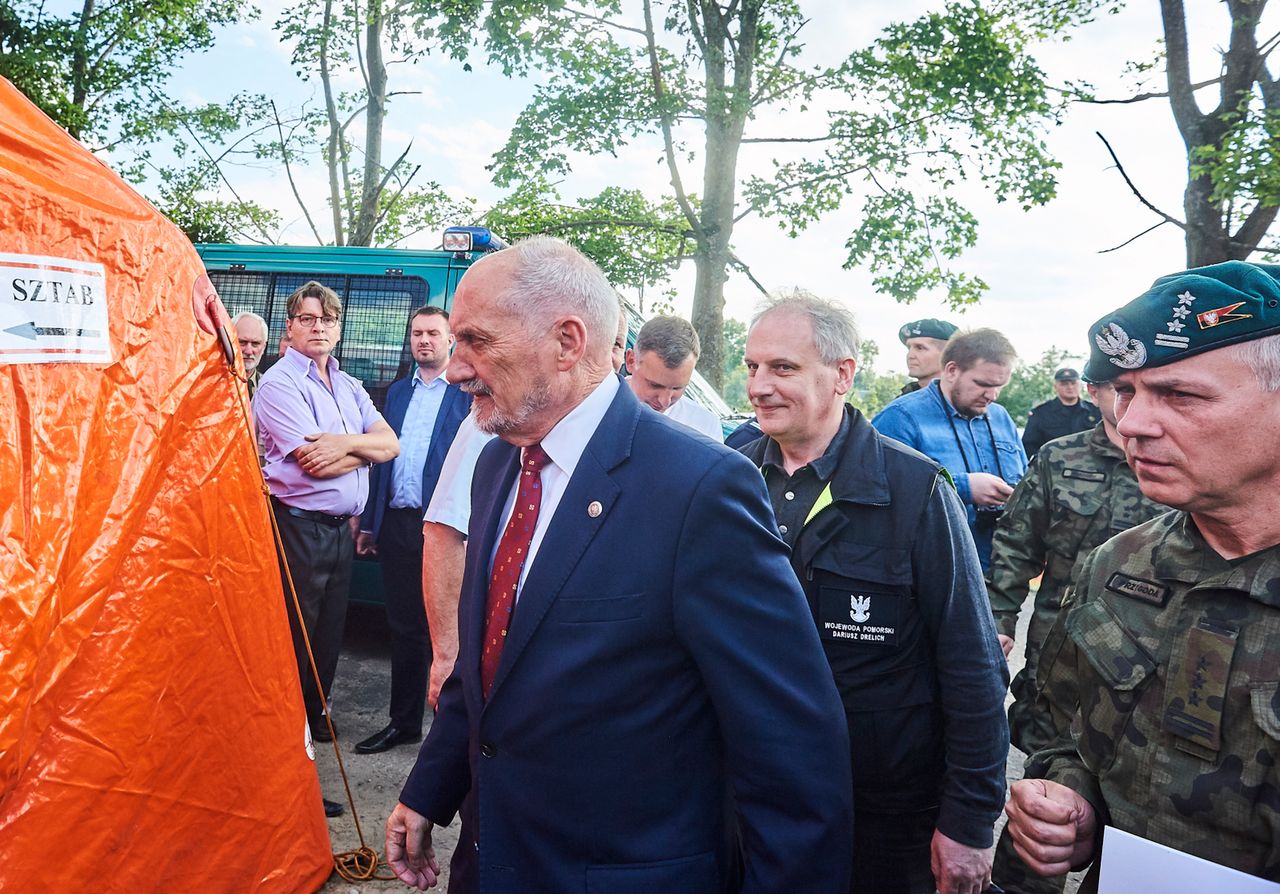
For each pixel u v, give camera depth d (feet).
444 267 15.55
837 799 4.17
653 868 4.10
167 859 6.55
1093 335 3.58
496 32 50.34
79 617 5.75
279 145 57.47
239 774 7.18
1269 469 3.19
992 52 49.21
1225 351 3.16
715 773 4.40
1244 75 34.71
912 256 53.26
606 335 4.62
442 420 12.25
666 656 4.17
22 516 5.31
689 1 52.44
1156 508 8.54
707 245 52.65
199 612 6.84
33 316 5.51
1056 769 4.05
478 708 4.53
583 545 4.23
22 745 5.31
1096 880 3.85
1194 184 35.17
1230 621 3.32
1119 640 3.68
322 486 10.81
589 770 4.14
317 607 11.05
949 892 5.31
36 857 5.62
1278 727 3.08
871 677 5.57
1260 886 2.91
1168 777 3.42
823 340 5.84
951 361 11.48
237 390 7.45
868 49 51.55
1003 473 11.57
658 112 52.42
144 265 6.52
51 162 5.91
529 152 53.47
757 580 4.19
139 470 6.27
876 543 5.57
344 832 9.56
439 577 8.40
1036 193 51.11
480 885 4.33
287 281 16.48
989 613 5.67
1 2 47.32
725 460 4.31
